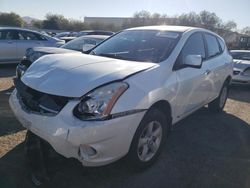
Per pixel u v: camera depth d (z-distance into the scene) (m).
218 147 4.23
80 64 3.29
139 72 3.15
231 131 4.94
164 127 3.51
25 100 3.17
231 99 7.58
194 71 4.10
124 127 2.83
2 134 4.04
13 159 3.40
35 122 2.89
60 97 2.80
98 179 3.15
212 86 4.99
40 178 3.04
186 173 3.43
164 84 3.36
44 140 2.92
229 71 5.79
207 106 6.12
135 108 2.90
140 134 3.10
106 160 2.85
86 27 59.06
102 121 2.70
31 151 3.27
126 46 4.17
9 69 10.16
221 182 3.31
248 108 6.67
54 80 2.99
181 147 4.12
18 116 3.18
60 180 3.08
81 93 2.76
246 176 3.46
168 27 4.61
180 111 3.92
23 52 10.69
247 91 9.09
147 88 3.09
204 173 3.46
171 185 3.17
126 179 3.20
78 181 3.09
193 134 4.66
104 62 3.39
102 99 2.75
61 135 2.68
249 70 9.16
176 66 3.71
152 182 3.19
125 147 2.96
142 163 3.30
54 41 11.49
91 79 2.89
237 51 11.23
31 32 11.01
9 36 10.45
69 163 3.38
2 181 2.98
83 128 2.64
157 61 3.61
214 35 5.43
